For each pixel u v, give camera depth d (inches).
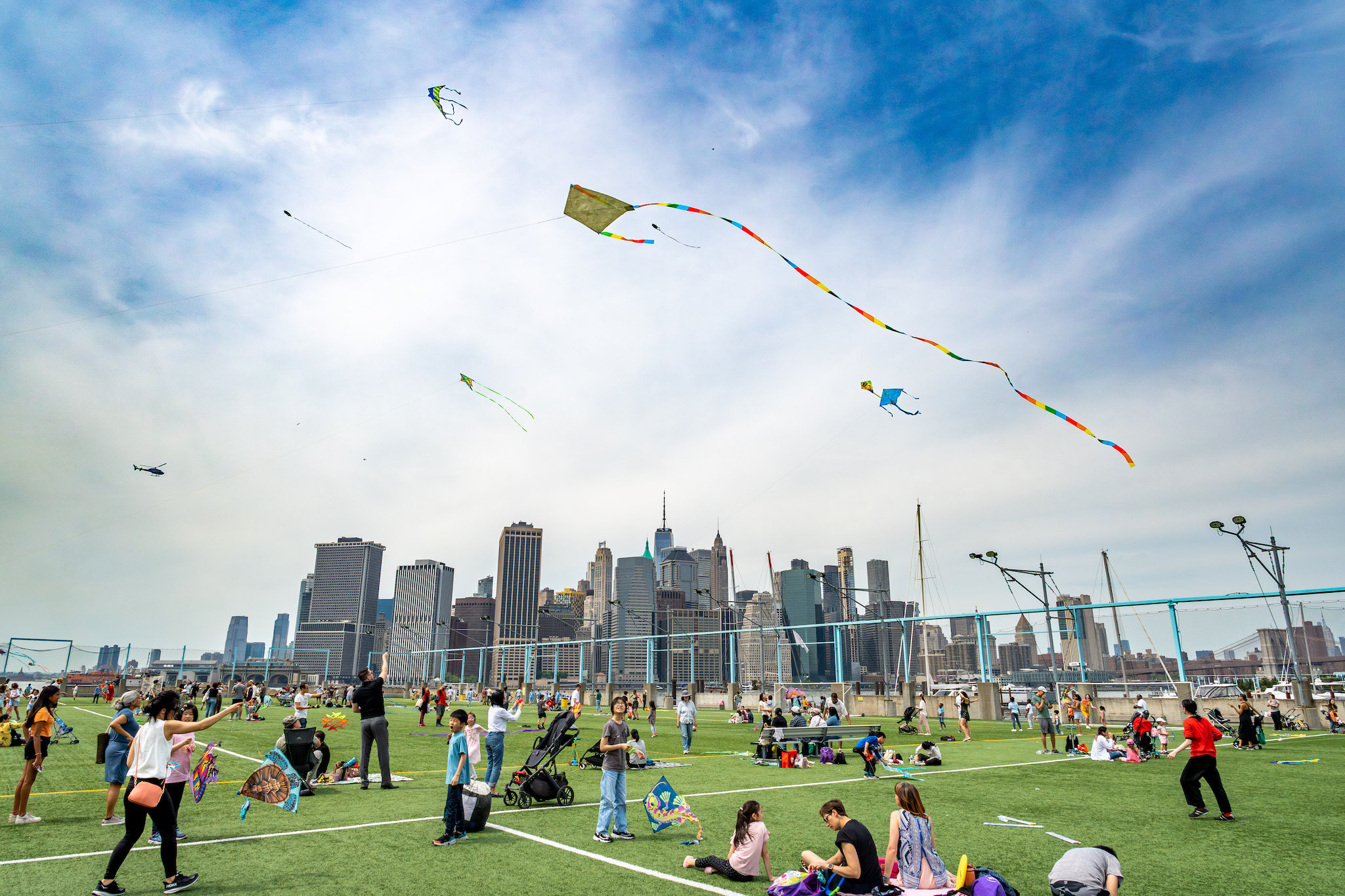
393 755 759.1
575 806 459.2
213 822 400.5
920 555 2613.2
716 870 304.8
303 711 1148.5
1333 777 621.0
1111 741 772.0
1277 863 335.0
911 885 263.4
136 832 271.0
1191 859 341.4
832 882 260.7
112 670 2506.2
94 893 269.0
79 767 625.9
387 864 315.6
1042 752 860.6
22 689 1567.4
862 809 468.4
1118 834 394.6
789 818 434.9
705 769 675.4
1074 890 242.2
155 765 273.3
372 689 526.3
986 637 1529.3
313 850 339.9
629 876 302.2
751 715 1477.6
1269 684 1391.5
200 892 275.0
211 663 2920.8
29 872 295.4
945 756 815.7
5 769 607.2
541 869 310.3
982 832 398.0
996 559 1544.0
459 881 292.2
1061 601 1909.4
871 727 751.1
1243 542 1227.2
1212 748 444.8
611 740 373.1
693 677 2191.2
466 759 366.3
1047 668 1974.7
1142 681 1432.1
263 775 386.9
